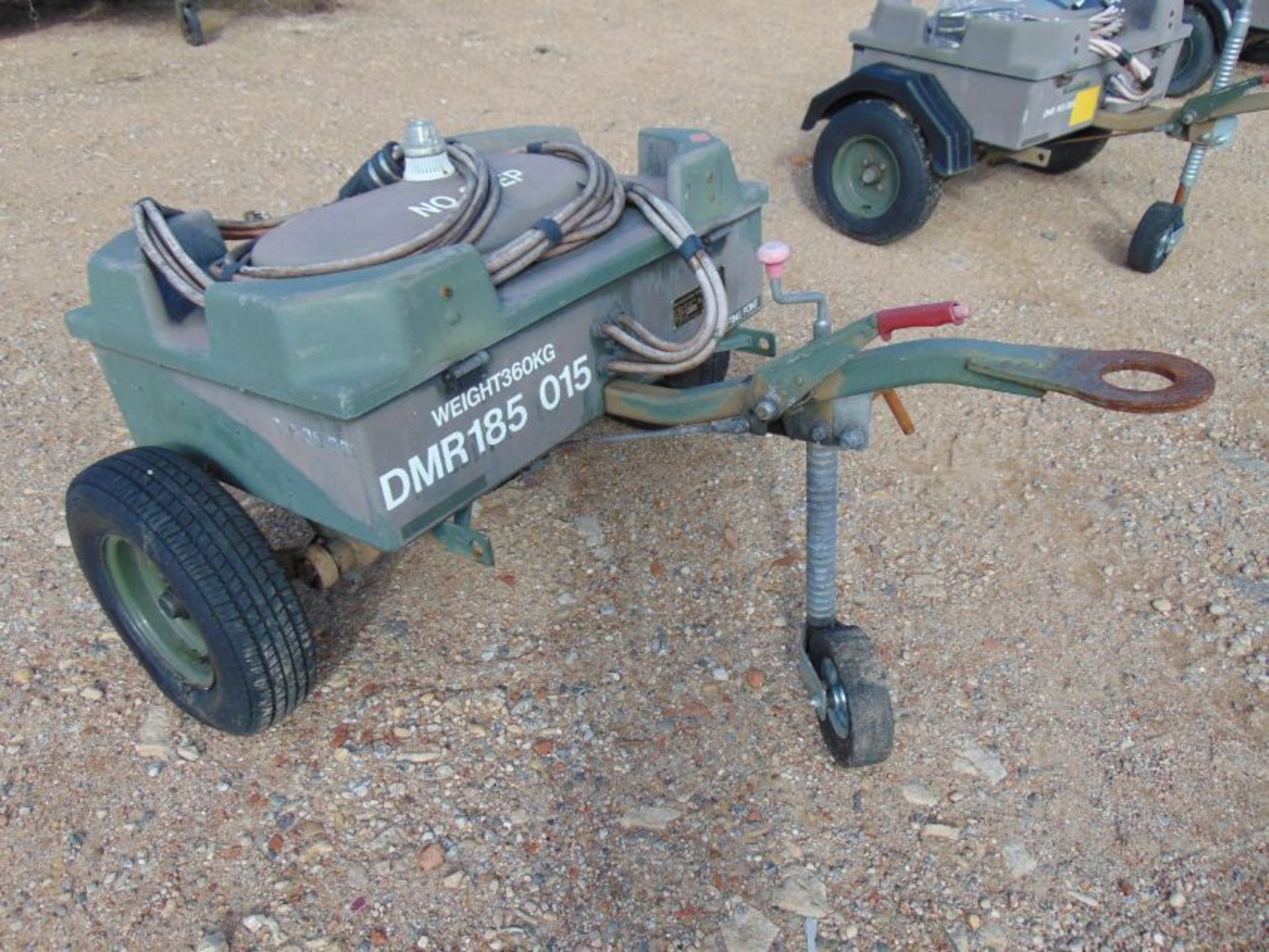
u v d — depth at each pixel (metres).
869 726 2.48
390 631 3.08
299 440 2.18
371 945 2.28
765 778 2.65
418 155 2.65
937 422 4.01
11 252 4.93
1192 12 7.59
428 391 2.15
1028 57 4.56
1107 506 3.55
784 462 3.77
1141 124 4.89
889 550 3.38
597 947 2.28
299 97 6.97
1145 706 2.83
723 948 2.28
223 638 2.37
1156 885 2.41
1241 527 3.44
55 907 2.36
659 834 2.51
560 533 3.45
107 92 6.80
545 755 2.70
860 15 9.74
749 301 3.11
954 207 5.84
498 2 9.41
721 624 3.09
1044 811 2.57
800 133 6.77
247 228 2.81
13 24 8.09
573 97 7.32
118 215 5.30
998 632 3.07
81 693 2.88
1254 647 2.99
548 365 2.42
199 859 2.46
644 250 2.59
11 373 4.12
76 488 2.44
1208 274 5.16
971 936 2.30
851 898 2.38
